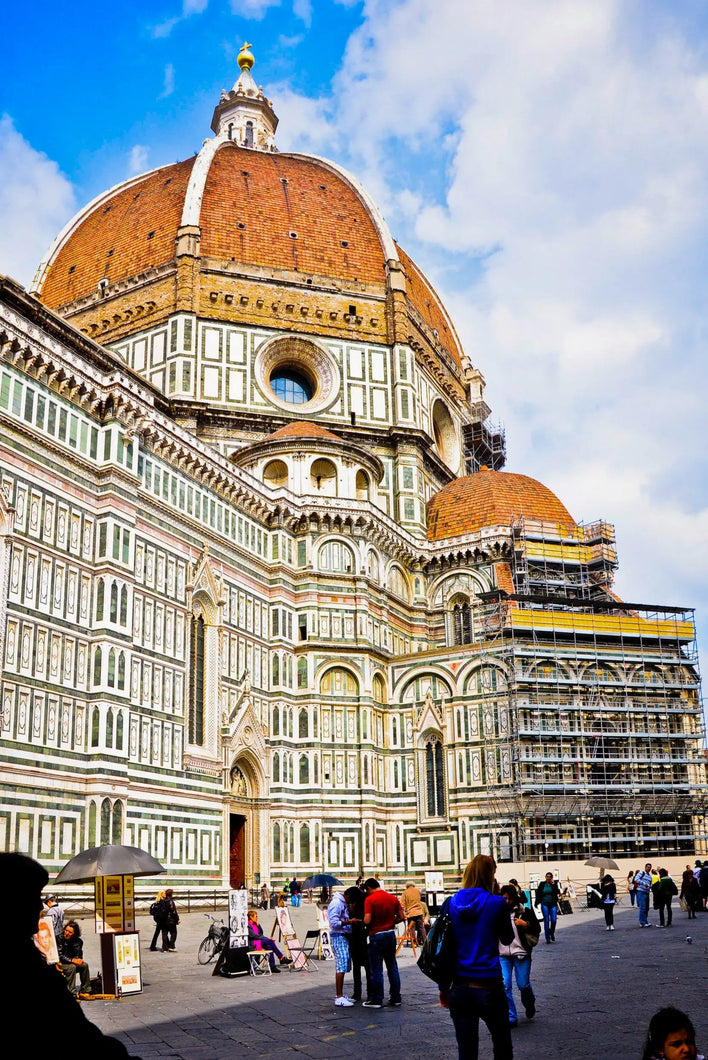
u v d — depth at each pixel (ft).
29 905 23.77
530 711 252.83
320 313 310.65
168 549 210.18
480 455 374.84
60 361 183.93
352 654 254.27
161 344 293.43
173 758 200.95
